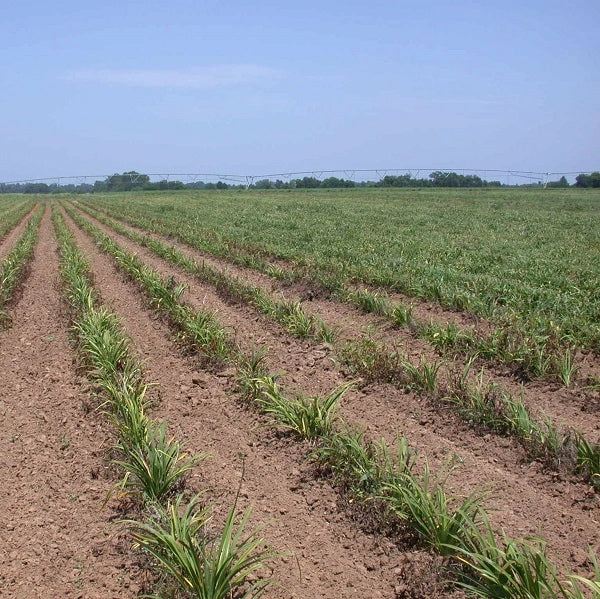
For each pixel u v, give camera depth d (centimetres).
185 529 445
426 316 1092
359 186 11531
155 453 560
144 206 5025
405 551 474
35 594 445
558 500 531
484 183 10844
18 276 1595
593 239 2211
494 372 809
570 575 391
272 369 862
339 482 563
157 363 920
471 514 507
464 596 421
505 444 622
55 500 564
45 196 10981
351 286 1349
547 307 1048
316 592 439
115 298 1367
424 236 2256
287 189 9888
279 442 656
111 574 462
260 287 1320
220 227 2723
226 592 411
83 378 857
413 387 754
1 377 879
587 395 724
